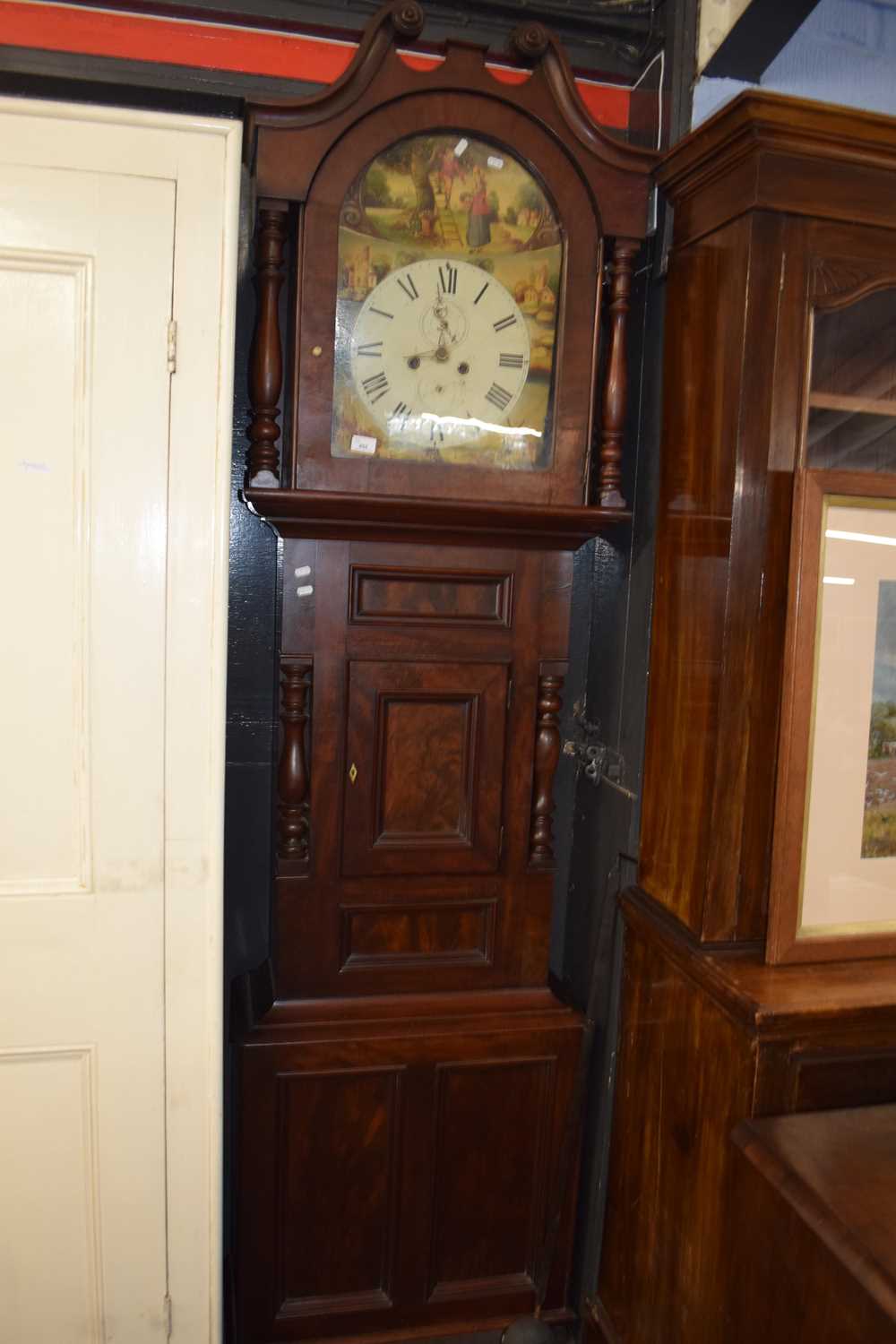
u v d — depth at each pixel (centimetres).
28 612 128
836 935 132
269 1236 154
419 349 142
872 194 128
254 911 169
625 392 148
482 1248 164
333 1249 158
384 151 137
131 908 134
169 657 132
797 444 129
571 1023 159
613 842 163
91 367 126
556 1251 165
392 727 154
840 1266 96
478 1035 155
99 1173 138
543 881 162
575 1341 169
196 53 145
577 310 145
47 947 133
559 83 138
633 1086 155
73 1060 136
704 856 133
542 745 158
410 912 159
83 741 131
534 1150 162
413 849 156
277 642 160
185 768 134
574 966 178
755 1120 118
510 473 145
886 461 136
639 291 158
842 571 130
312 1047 150
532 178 143
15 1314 138
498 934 162
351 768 152
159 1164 139
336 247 136
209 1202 141
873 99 148
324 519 141
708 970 129
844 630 131
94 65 141
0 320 123
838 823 133
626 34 154
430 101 137
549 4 148
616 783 163
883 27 147
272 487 136
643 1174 150
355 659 150
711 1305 127
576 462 148
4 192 121
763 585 130
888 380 134
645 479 155
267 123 131
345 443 140
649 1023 149
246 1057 148
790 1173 107
